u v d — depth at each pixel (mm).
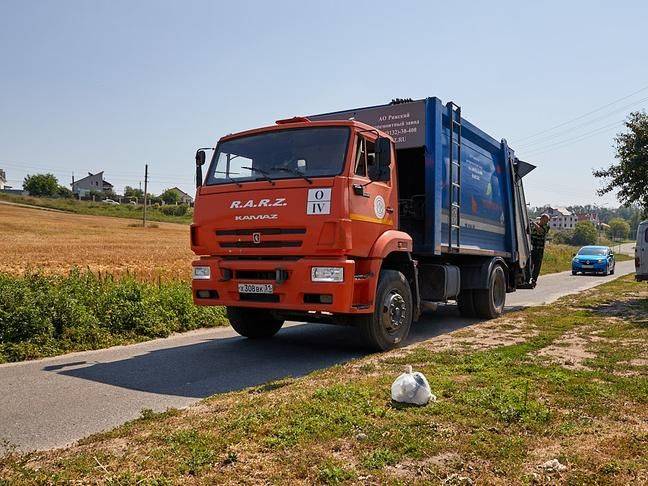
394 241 8297
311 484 3338
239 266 7797
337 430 4145
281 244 7539
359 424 4281
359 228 7543
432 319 12273
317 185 7340
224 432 4148
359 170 7699
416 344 8570
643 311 12305
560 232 111312
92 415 5219
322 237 7227
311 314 8094
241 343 9391
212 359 7941
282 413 4527
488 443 3938
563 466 3543
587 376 5961
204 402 5312
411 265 9039
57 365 7543
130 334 9828
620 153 15180
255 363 7641
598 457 3689
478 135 11750
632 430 4258
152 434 4172
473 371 6207
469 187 11320
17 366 7484
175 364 7586
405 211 9703
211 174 8422
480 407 4734
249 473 3477
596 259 32875
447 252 10188
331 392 5129
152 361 7801
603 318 11109
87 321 9453
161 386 6340
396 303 8430
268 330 9961
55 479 3400
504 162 13320
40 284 10414
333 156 7543
